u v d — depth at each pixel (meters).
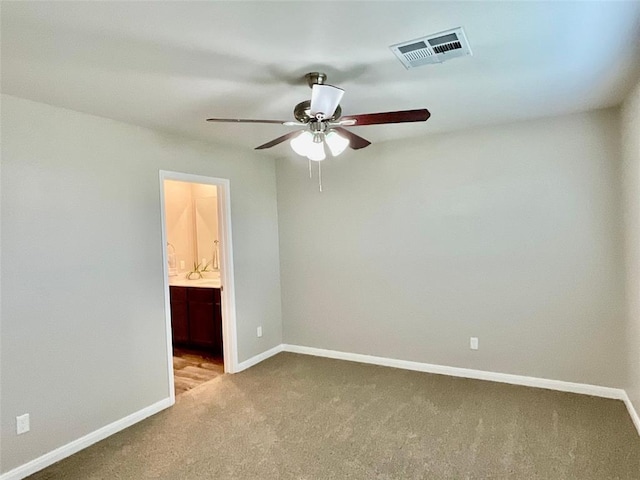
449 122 3.52
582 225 3.35
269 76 2.36
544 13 1.75
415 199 4.08
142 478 2.45
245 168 4.43
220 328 4.83
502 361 3.74
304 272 4.79
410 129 3.73
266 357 4.71
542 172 3.48
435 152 3.95
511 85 2.63
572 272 3.41
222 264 4.23
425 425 2.99
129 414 3.17
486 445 2.69
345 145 2.56
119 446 2.83
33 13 1.63
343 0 1.59
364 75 2.40
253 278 4.54
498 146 3.65
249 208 4.48
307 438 2.85
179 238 5.70
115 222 3.11
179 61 2.13
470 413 3.15
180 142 3.66
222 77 2.35
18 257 2.54
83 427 2.86
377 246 4.31
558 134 3.40
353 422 3.07
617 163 3.20
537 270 3.54
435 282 4.02
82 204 2.89
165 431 3.03
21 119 2.57
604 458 2.50
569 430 2.84
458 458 2.56
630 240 2.91
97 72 2.23
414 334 4.16
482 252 3.77
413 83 2.55
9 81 2.31
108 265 3.05
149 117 3.07
